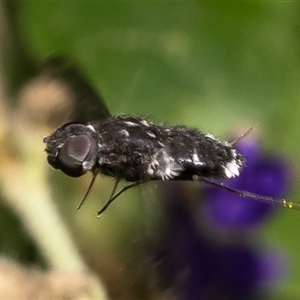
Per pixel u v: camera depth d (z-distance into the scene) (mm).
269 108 103
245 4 103
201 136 75
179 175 74
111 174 75
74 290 81
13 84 92
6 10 98
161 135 74
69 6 101
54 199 92
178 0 103
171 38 102
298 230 96
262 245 92
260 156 91
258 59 104
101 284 82
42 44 99
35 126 90
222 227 86
